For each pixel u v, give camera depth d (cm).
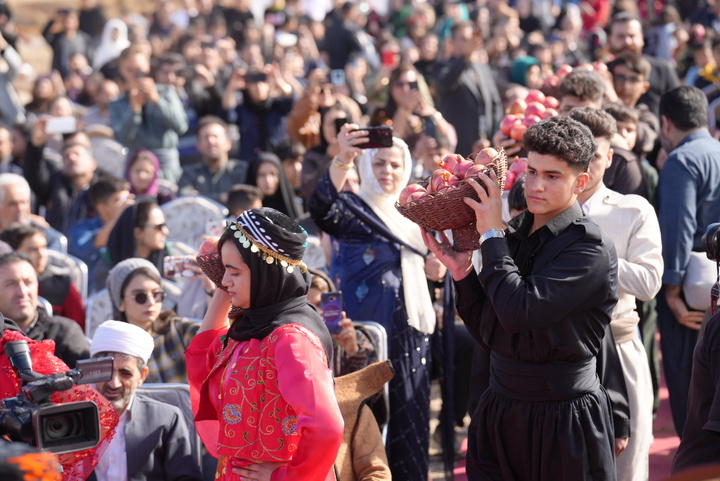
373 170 1064
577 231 694
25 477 442
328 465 634
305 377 637
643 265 917
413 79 1825
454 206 695
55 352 1065
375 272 1059
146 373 902
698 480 408
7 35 3644
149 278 1090
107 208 1600
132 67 2608
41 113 2806
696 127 1150
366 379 873
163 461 911
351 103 1834
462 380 1254
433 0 4269
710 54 2411
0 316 752
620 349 922
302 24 3953
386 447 1046
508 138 1045
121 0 5103
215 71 2911
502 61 2788
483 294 727
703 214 1114
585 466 705
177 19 4284
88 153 1892
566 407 705
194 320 1106
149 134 2122
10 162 2108
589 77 1130
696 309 1102
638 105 1534
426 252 1078
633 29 1647
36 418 593
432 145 1588
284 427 657
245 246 655
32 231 1311
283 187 1739
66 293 1356
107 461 889
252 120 2134
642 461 931
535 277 686
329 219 1059
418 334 1056
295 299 674
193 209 1608
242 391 664
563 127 686
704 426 711
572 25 3719
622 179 1120
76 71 3491
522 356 707
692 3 3766
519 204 882
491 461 745
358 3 4112
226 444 675
